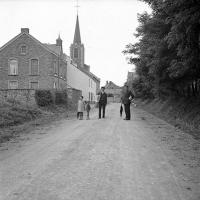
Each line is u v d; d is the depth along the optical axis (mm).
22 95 23812
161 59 17844
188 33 12094
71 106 32281
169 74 18891
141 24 23344
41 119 19312
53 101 27469
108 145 9812
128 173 6500
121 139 11062
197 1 10969
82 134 12438
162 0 12531
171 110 23922
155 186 5633
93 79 70375
